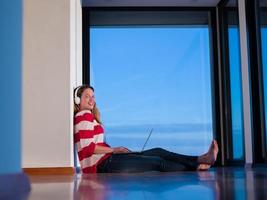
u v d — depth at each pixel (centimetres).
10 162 120
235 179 194
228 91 533
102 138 336
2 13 114
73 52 364
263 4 444
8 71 120
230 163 518
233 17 507
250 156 437
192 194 114
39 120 326
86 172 318
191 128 562
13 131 125
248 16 445
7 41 120
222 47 543
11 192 116
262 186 143
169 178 209
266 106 435
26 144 323
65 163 322
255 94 435
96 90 558
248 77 439
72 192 125
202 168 326
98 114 350
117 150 332
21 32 140
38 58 331
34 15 335
